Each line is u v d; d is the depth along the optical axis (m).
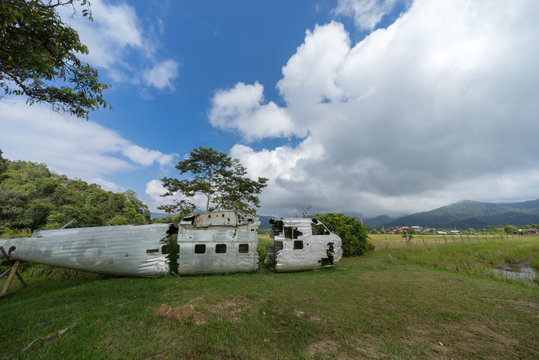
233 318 4.66
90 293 6.59
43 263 8.31
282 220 10.91
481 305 5.75
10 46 4.34
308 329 4.29
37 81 5.47
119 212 47.91
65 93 5.68
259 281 8.05
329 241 10.94
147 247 8.88
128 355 3.27
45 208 29.72
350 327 4.44
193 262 9.07
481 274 9.75
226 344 3.60
